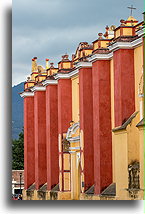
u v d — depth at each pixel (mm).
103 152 49656
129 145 43406
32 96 72750
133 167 42656
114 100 46531
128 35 46062
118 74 45844
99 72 50094
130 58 45781
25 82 73562
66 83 61375
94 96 50844
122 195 43500
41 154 67688
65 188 60812
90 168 53719
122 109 45344
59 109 61562
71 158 59906
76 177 59344
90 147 53938
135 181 42250
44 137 68000
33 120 72625
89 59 51938
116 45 45812
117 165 44750
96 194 49938
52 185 63594
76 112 60000
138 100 44844
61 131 61281
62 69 61344
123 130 43906
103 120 49906
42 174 67438
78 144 58500
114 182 49031
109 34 54594
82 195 53219
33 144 72375
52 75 64875
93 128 51375
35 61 74688
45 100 68312
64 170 60969
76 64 55188
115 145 45156
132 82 45719
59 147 61750
